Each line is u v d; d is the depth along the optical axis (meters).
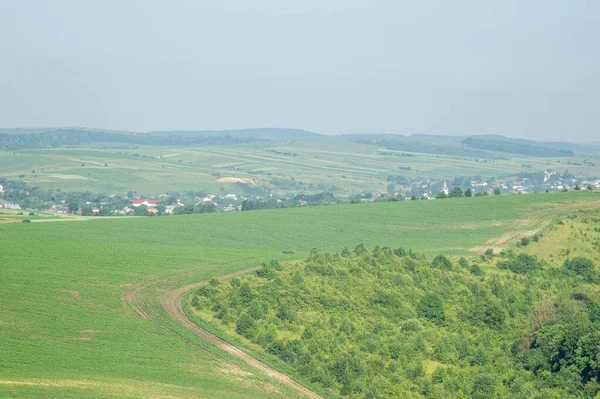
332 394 79.88
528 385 83.75
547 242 157.62
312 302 105.44
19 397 66.75
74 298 102.19
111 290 107.44
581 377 83.94
